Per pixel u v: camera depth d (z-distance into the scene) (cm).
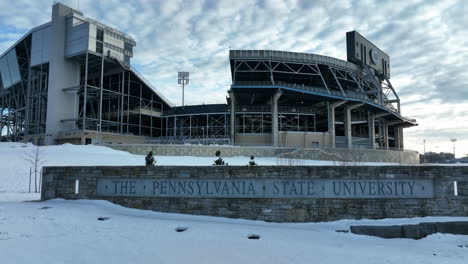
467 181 1305
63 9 7481
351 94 7125
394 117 8919
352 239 1070
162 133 9469
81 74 8456
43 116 7681
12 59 8812
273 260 795
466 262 822
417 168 1331
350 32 8444
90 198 1531
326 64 7394
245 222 1317
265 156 5644
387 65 9919
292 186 1366
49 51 7369
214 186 1411
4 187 2831
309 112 7506
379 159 6575
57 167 1603
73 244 891
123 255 804
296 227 1256
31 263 724
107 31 7525
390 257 854
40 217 1242
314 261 795
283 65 7288
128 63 8062
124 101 8912
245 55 6862
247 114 7725
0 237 959
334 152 5972
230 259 795
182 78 9500
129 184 1491
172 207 1433
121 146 5347
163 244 915
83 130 6769
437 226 1166
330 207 1339
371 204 1327
